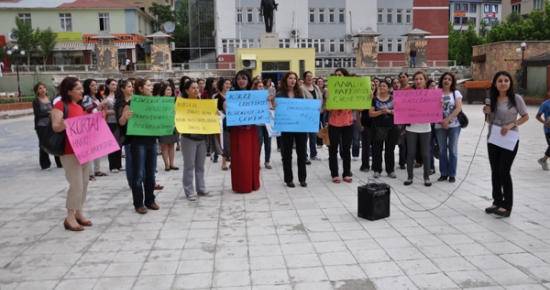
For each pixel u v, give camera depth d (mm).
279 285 4121
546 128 9078
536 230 5492
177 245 5184
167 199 7340
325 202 6945
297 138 7934
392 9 48719
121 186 8391
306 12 47344
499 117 5973
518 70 31188
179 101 6953
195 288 4090
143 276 4363
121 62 45938
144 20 52031
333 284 4125
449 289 4000
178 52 59625
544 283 4086
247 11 46812
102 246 5191
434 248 4957
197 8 48188
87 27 46750
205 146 7379
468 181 8297
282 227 5762
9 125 21750
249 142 7523
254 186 7766
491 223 5793
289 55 28250
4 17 45562
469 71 38375
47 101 10211
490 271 4348
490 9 88312
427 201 6918
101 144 5746
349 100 7844
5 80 36594
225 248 5062
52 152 5449
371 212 5934
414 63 37094
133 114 6262
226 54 46938
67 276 4391
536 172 9031
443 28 49438
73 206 5711
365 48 36875
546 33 45844
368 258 4703
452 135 8070
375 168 8758
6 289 4125
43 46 43219
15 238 5516
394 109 7625
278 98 7629
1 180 9164
